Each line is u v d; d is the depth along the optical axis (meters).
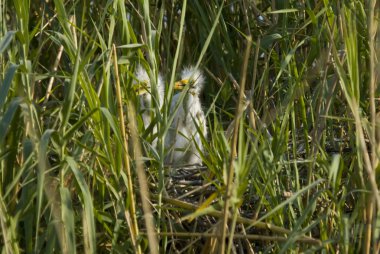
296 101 8.97
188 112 9.44
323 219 6.98
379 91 7.78
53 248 6.46
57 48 9.79
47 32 9.14
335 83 7.37
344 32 6.79
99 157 6.94
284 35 9.27
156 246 6.34
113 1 8.09
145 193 6.07
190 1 10.43
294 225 7.06
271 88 9.43
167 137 9.64
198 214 6.03
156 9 10.41
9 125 6.46
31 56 8.15
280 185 7.52
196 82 10.02
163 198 7.51
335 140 8.52
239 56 10.41
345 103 8.88
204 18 10.16
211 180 7.61
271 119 7.52
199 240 7.79
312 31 9.58
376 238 6.32
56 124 7.37
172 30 10.85
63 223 6.44
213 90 10.84
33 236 6.97
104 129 6.89
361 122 6.60
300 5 9.87
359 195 7.08
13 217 6.69
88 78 7.00
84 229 6.69
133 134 6.50
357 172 6.95
